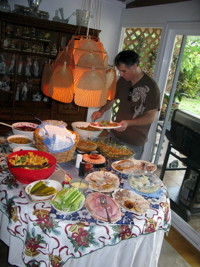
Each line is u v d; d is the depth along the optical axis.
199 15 2.32
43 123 1.73
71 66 1.56
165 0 2.73
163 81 2.86
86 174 1.59
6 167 1.53
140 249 1.43
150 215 1.30
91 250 1.17
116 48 3.73
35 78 3.18
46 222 1.15
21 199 1.25
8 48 2.76
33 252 1.18
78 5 3.26
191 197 2.55
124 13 3.49
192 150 2.47
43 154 1.54
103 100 1.50
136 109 2.29
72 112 3.38
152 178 1.60
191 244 2.25
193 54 2.50
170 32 2.69
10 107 3.01
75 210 1.20
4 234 1.43
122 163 1.75
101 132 2.32
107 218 1.20
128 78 2.23
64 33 3.03
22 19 2.62
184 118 2.58
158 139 3.13
